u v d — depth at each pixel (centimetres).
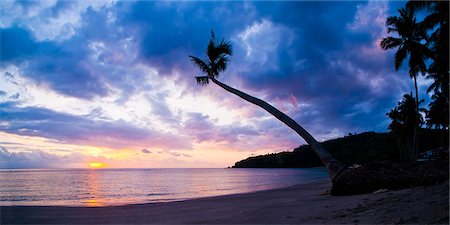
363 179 1244
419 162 1291
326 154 1460
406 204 728
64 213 1233
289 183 4378
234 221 868
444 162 1232
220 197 1969
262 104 1705
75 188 4166
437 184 1031
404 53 3017
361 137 13362
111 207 1455
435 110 4550
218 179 7081
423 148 8050
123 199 2525
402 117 5075
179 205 1481
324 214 804
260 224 778
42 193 3306
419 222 545
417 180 1134
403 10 3053
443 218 532
